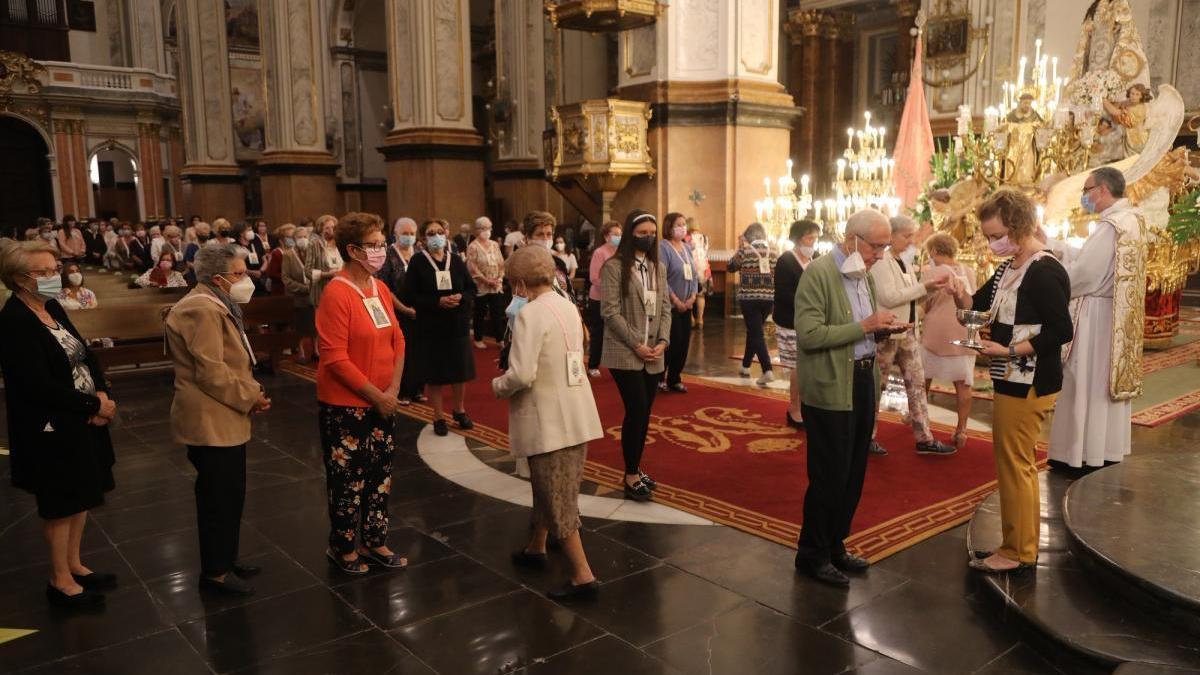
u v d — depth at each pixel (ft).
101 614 12.57
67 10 100.63
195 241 45.83
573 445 12.48
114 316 28.48
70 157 95.86
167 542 15.37
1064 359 16.42
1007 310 12.39
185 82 85.15
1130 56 31.91
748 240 26.84
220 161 86.12
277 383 29.17
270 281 35.12
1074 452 16.51
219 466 12.82
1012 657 10.94
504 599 12.89
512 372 11.99
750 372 28.99
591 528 15.55
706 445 20.47
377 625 12.13
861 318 12.96
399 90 52.08
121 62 104.32
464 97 51.88
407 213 52.08
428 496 17.57
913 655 11.03
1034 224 12.44
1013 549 12.59
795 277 21.02
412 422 23.48
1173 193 30.48
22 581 13.78
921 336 22.16
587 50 67.26
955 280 13.30
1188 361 29.86
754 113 39.65
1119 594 11.48
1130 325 16.25
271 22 67.87
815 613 12.21
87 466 12.58
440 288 21.15
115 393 27.78
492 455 20.35
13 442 12.37
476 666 10.98
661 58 39.63
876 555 14.07
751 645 11.36
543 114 66.03
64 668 11.07
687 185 40.19
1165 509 13.33
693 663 10.95
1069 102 33.50
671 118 39.58
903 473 18.17
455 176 51.11
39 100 93.35
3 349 11.96
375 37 88.33
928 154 38.60
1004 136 30.50
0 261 11.82
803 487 17.46
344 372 12.85
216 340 12.40
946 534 14.94
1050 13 46.50
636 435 16.72
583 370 12.65
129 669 11.03
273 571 14.05
